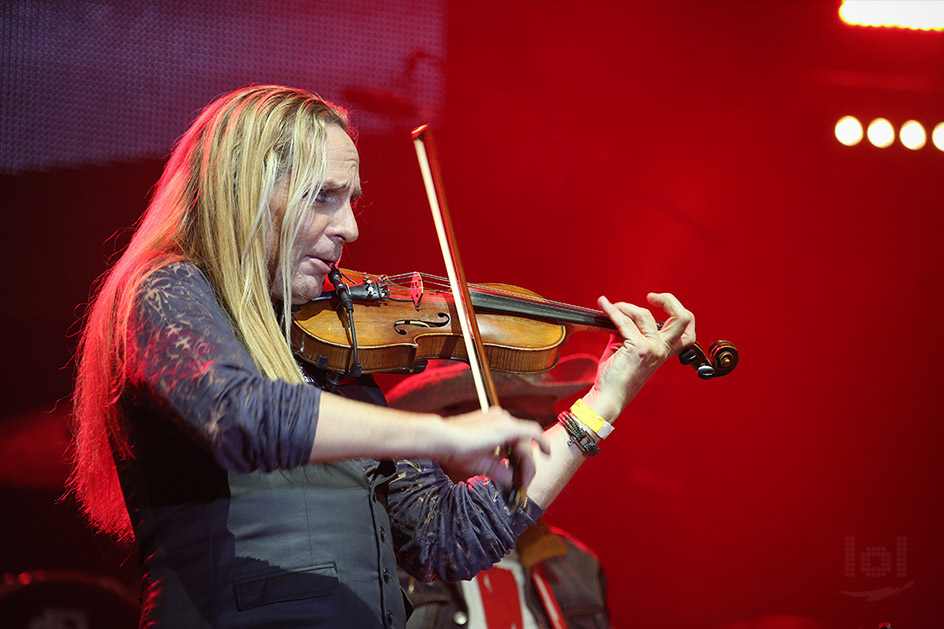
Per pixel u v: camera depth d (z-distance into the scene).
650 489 15.58
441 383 7.08
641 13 16.11
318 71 13.79
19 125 12.99
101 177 13.29
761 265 16.59
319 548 4.05
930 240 16.50
